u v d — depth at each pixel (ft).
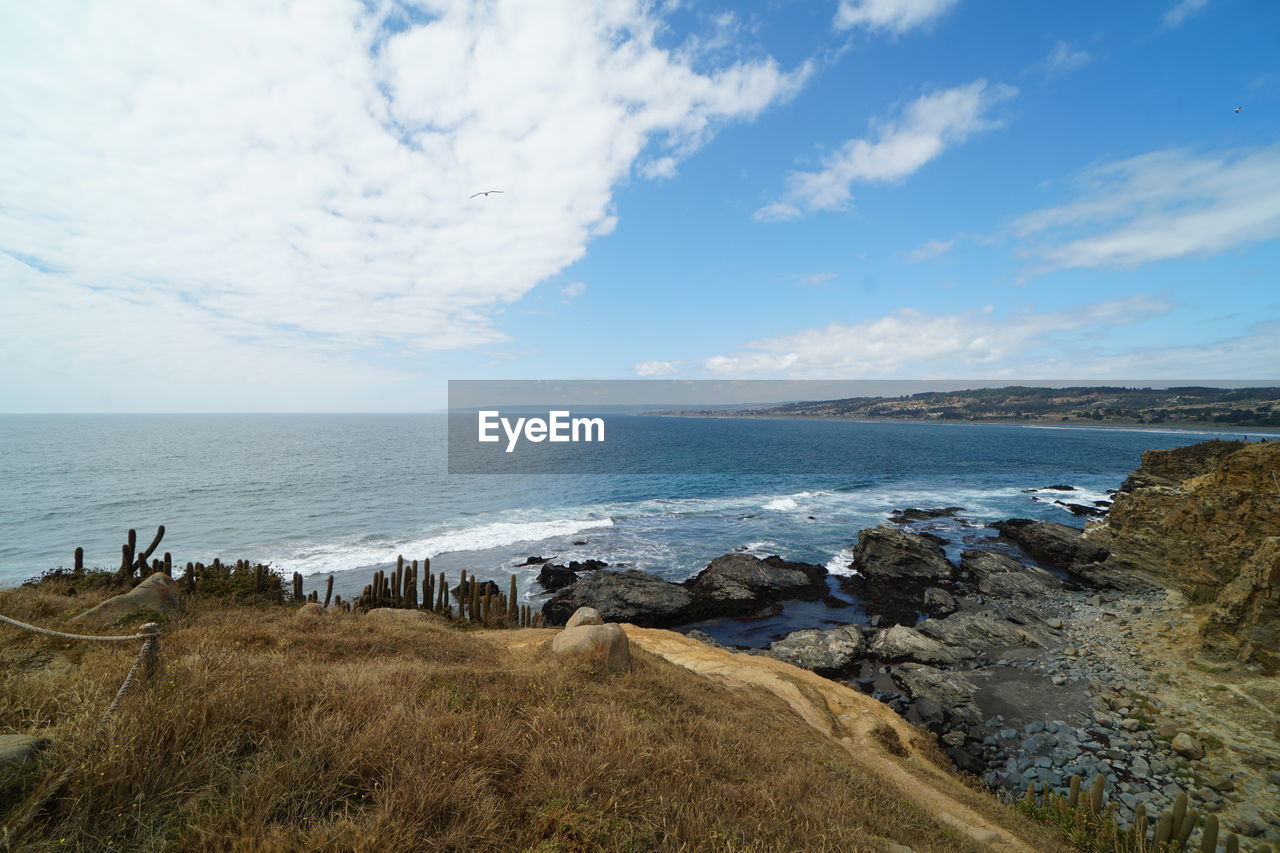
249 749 15.67
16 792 11.70
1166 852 31.48
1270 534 66.23
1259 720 49.42
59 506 152.87
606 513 163.32
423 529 140.56
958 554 122.72
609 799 16.39
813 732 40.70
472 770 16.11
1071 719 55.16
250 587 57.52
